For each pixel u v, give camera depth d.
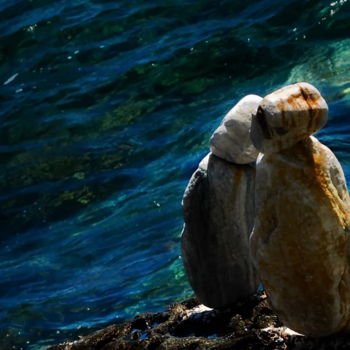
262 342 15.69
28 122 36.16
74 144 34.34
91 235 29.31
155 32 39.34
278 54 36.00
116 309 24.98
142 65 37.47
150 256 27.14
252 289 17.36
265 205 14.41
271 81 34.78
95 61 38.72
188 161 31.73
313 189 14.09
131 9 41.09
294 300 14.69
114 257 27.70
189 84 35.88
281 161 14.11
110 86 36.94
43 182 32.81
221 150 16.58
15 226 31.02
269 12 38.38
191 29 38.88
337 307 14.55
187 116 34.19
